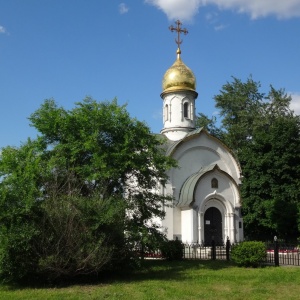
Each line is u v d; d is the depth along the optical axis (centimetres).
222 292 1220
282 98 4378
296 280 1408
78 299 1130
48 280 1391
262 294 1190
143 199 1886
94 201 1449
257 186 3278
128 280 1474
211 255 2314
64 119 1744
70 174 1609
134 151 1797
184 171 2988
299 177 3247
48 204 1374
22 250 1297
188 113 3369
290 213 3017
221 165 3152
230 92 4694
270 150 3366
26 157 1491
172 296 1159
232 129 4369
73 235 1351
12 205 1311
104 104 1828
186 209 2794
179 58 3500
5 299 1135
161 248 1923
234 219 2892
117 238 1474
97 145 1678
